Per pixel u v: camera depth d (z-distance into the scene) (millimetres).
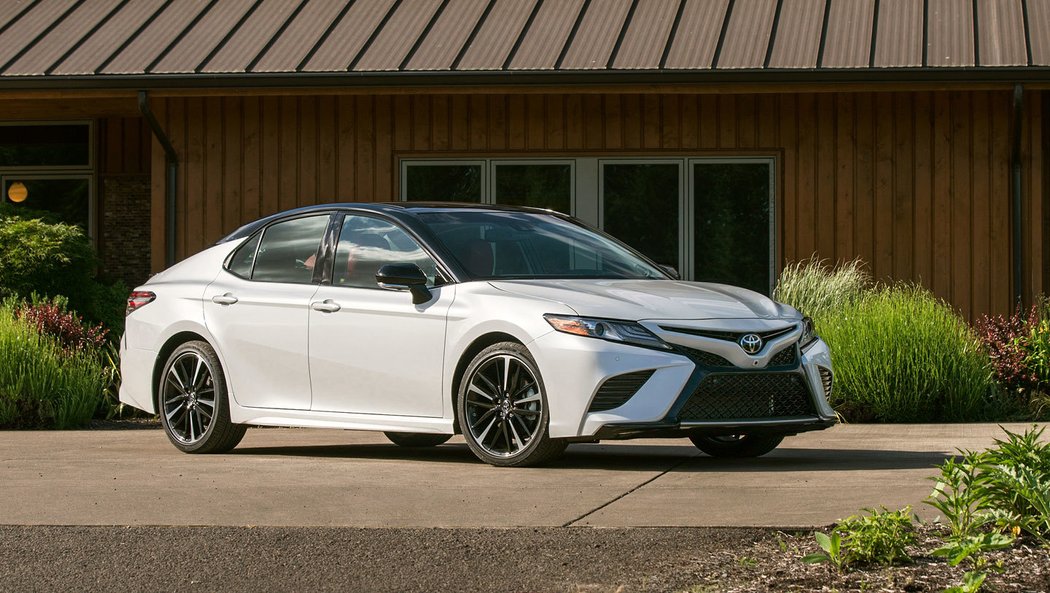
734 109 15438
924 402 11594
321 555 5133
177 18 16453
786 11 15367
